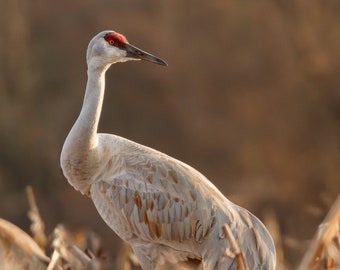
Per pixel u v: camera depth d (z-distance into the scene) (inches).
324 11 1256.8
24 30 1280.8
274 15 1264.8
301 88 1250.6
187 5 1264.8
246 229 358.0
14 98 1253.1
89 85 364.8
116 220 366.9
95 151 364.2
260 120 1238.9
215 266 351.3
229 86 1248.8
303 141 1230.3
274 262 357.4
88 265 320.8
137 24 1250.6
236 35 1262.3
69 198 1062.4
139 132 1225.4
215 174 1200.8
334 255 280.1
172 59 1245.7
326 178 1162.0
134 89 1230.9
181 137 1227.9
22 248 280.2
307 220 864.9
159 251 367.6
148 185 359.6
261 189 1103.6
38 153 1194.6
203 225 354.9
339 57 1246.9
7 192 1162.6
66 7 1280.8
